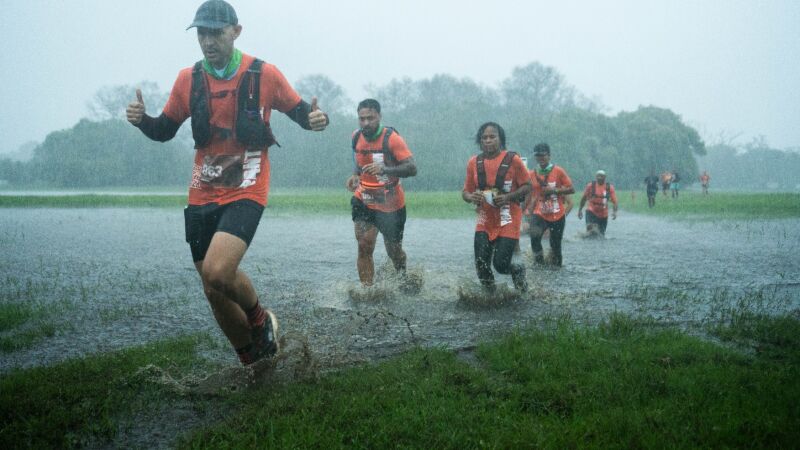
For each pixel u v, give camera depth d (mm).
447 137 76500
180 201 29828
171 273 7930
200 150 3668
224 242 3320
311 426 2857
